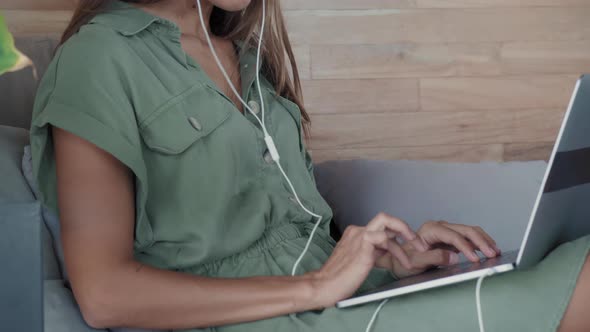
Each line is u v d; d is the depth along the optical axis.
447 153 2.33
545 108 2.39
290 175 1.30
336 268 1.05
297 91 1.52
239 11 1.38
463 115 2.34
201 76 1.15
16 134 1.34
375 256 1.05
